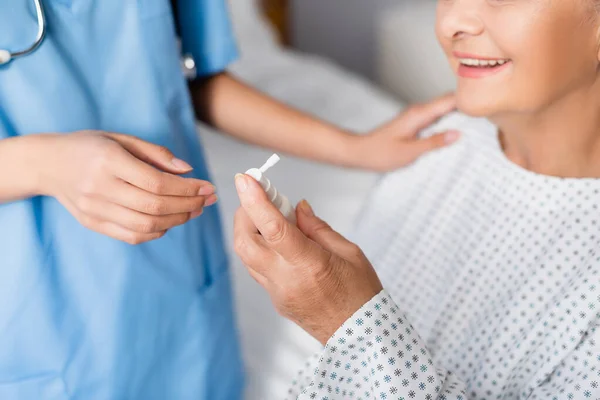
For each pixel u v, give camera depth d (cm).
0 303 78
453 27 75
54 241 79
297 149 111
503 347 81
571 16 71
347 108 201
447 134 98
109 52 81
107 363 86
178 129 91
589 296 74
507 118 81
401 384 68
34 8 73
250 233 69
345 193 159
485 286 87
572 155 83
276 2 300
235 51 103
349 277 69
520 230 86
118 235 69
